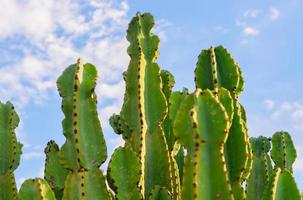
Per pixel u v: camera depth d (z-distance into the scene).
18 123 4.45
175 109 4.11
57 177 4.81
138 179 3.62
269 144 4.94
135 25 4.30
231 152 3.10
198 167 2.71
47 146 4.97
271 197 3.11
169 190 4.01
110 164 3.62
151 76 4.15
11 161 4.27
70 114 3.74
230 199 2.70
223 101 2.97
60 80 3.83
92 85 3.69
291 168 4.66
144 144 4.01
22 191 3.42
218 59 3.49
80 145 3.53
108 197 3.56
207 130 2.74
